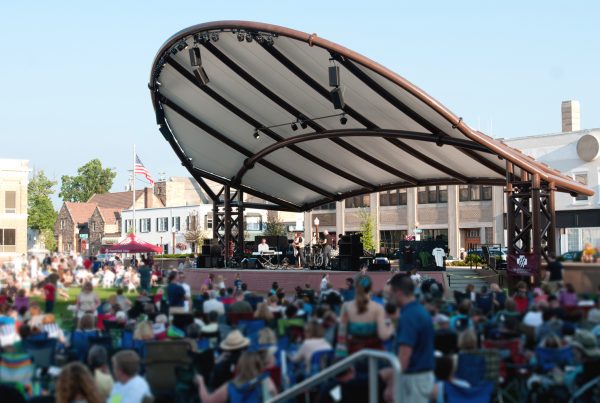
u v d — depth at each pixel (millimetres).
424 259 32125
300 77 25984
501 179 32438
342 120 27734
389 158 32719
